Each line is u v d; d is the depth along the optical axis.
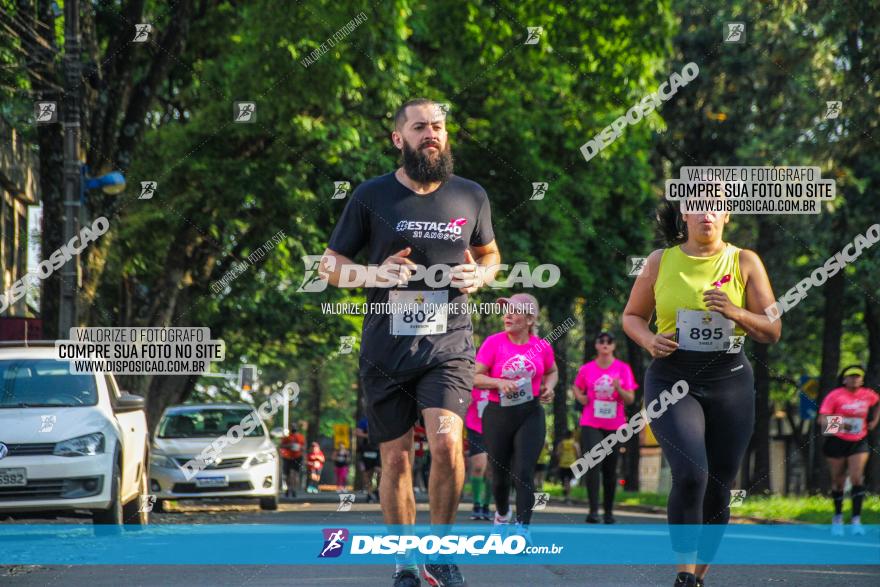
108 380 15.68
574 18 29.47
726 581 9.84
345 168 27.83
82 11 23.83
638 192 33.41
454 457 7.50
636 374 40.12
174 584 9.64
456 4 29.27
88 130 23.94
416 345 7.59
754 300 8.09
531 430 11.83
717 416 8.01
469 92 30.94
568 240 32.31
